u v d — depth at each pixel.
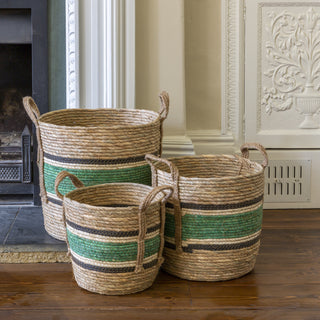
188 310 2.01
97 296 2.11
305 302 2.07
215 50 3.03
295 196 3.07
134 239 2.05
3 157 2.94
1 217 2.77
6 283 2.20
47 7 2.85
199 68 3.04
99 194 2.29
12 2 2.82
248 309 2.02
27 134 2.88
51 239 2.50
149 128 2.40
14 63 3.07
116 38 2.82
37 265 2.37
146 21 2.91
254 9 2.97
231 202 2.16
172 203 2.20
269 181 3.07
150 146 2.43
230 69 3.02
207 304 2.05
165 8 2.90
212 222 2.17
